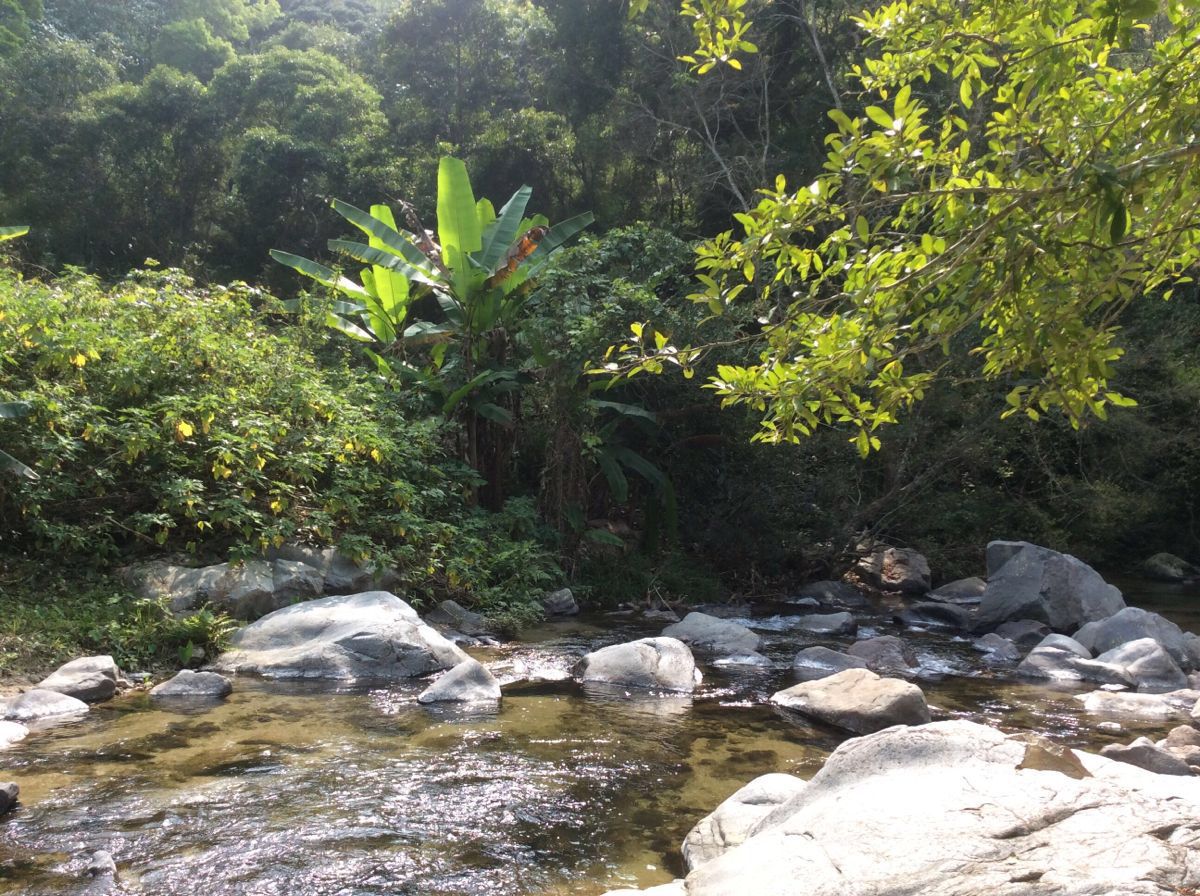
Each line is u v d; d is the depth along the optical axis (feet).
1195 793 11.02
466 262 39.40
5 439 25.55
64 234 79.15
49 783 15.29
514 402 42.16
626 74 70.18
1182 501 58.44
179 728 18.54
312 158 76.02
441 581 32.76
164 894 11.64
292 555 29.22
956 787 11.19
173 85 83.61
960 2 9.56
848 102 62.80
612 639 30.55
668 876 12.62
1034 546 36.65
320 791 15.28
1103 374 8.41
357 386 35.40
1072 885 8.61
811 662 26.96
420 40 80.18
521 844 13.55
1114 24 7.01
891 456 46.01
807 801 12.48
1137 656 27.12
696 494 46.24
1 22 95.76
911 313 9.60
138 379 28.58
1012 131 9.12
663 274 41.81
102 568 27.02
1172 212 8.83
